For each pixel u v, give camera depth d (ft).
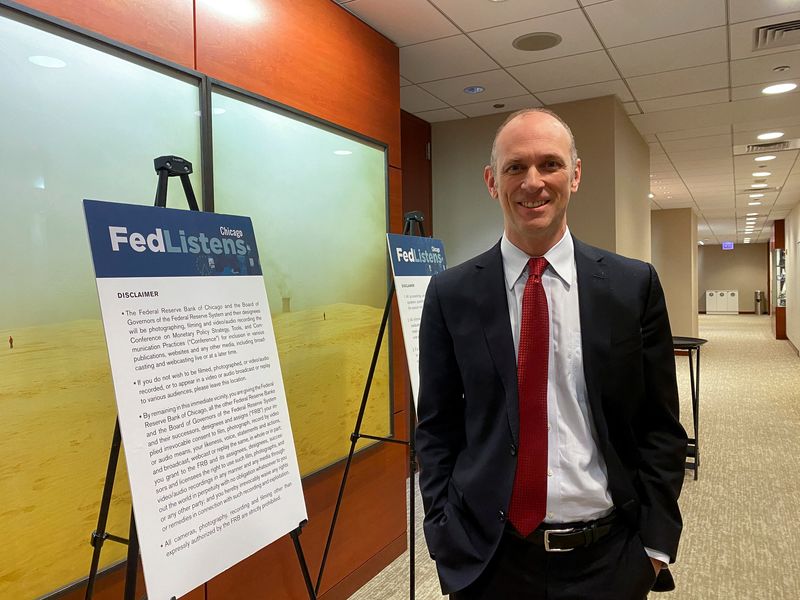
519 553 3.81
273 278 7.02
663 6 9.11
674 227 36.22
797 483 12.42
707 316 68.64
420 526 10.81
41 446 4.60
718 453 14.61
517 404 3.80
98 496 5.00
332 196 8.08
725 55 11.31
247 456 4.96
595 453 3.82
